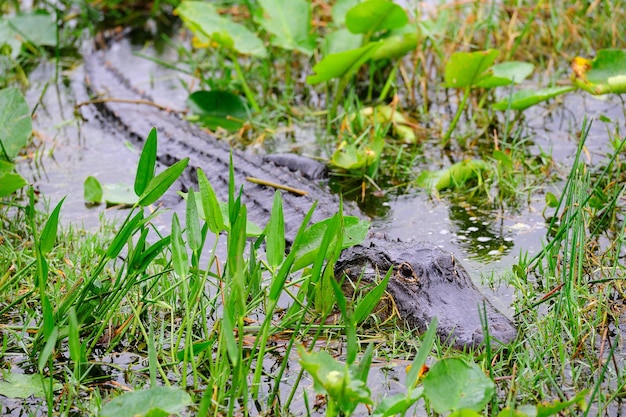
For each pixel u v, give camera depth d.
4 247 8.95
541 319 7.49
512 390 6.35
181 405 5.55
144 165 6.64
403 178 11.42
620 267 8.23
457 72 11.74
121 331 7.18
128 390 6.57
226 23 13.97
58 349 7.04
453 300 7.61
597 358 6.91
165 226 10.17
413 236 9.60
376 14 12.80
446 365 5.74
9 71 16.05
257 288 7.31
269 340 7.33
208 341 6.55
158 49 18.03
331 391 5.48
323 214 9.80
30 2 19.14
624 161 11.02
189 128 13.45
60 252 8.84
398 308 7.76
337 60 12.07
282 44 13.66
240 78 13.86
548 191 10.59
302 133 13.34
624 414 6.17
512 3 15.70
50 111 14.78
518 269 8.20
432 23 14.14
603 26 14.80
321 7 17.34
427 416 6.20
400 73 15.11
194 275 7.15
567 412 6.14
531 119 13.02
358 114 12.59
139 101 14.16
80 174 11.91
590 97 13.60
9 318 7.68
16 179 8.92
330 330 7.47
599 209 9.48
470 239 9.45
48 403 6.08
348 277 8.10
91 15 19.42
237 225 6.09
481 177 10.87
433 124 13.20
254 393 6.32
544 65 14.86
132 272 7.03
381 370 6.88
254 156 12.23
